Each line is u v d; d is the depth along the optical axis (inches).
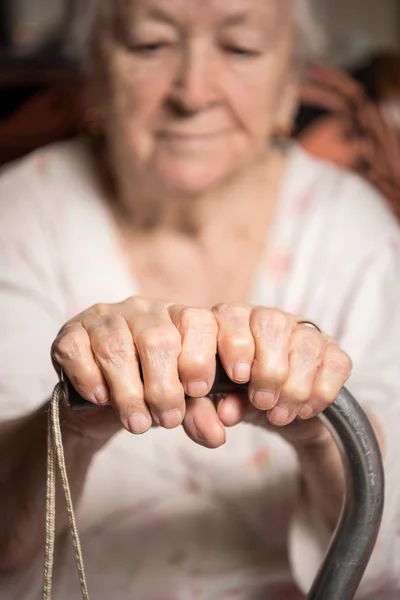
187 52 27.7
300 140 36.3
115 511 29.0
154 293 31.9
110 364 18.3
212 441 18.9
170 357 18.1
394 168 35.6
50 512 18.2
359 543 18.5
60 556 24.5
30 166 33.4
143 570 27.7
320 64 37.1
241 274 31.7
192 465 29.8
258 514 29.6
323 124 36.4
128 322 18.8
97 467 29.0
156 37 27.7
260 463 29.6
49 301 30.1
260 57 28.4
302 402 18.5
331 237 31.1
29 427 22.1
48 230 31.2
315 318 30.5
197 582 27.6
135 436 29.5
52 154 33.5
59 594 25.1
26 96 38.9
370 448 18.3
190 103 28.0
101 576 27.2
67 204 31.6
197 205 30.3
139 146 29.0
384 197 35.4
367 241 30.9
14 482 22.6
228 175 29.7
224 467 29.7
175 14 27.3
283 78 29.7
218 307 19.1
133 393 18.1
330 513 24.1
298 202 31.9
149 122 28.7
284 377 18.3
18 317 28.7
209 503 30.0
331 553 18.7
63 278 30.8
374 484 18.3
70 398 18.5
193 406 19.1
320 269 30.8
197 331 18.4
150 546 28.5
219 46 28.0
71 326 19.1
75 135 38.2
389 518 24.6
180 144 28.7
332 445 22.3
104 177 31.9
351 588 18.6
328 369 18.7
